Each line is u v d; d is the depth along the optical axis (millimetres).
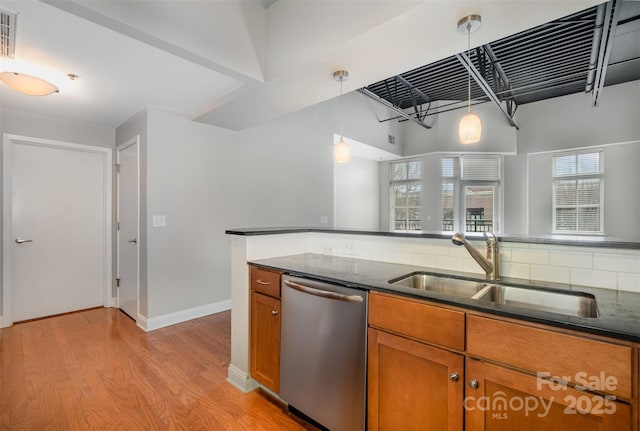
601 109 5453
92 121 3547
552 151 5910
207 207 3498
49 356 2455
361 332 1418
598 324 896
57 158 3457
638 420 818
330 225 5117
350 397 1458
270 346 1855
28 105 3031
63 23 1778
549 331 948
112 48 2064
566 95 5758
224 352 2557
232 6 2104
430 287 1691
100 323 3205
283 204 4344
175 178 3236
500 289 1463
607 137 5398
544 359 955
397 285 1392
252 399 1913
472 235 1676
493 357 1051
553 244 1443
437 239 1798
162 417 1735
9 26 1802
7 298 3102
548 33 3527
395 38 1744
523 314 988
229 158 3713
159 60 2217
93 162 3699
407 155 7098
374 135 6215
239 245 2100
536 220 6098
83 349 2586
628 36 3803
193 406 1838
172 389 2012
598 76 4184
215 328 3086
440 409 1178
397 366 1299
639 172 5203
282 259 2125
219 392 1985
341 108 5391
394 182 7508
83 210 3627
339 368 1499
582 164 5676
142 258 3111
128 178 3471
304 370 1656
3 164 3082
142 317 3096
